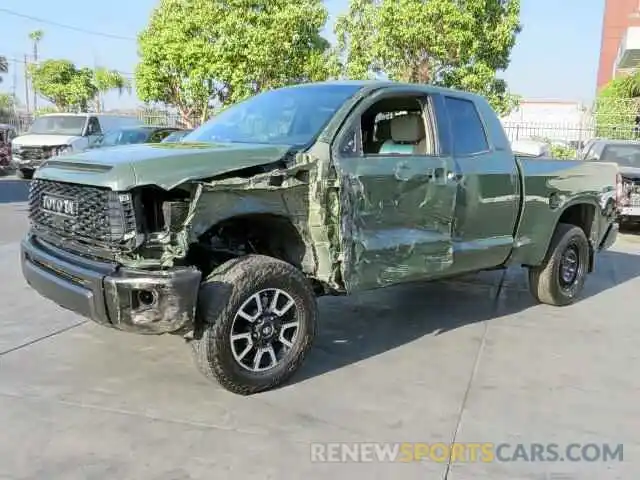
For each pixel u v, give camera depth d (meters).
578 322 5.99
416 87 4.96
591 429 3.75
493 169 5.40
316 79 22.05
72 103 39.56
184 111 24.34
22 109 43.69
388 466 3.26
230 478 3.10
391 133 4.97
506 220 5.62
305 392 4.12
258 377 4.02
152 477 3.08
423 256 4.79
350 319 5.83
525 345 5.25
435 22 17.50
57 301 3.97
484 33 17.80
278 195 4.01
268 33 20.97
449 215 4.96
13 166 21.83
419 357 4.87
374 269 4.47
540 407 4.03
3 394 3.95
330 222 4.22
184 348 4.84
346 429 3.64
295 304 4.15
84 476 3.07
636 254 10.03
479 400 4.11
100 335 5.08
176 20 22.20
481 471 3.25
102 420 3.64
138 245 3.57
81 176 3.77
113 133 17.31
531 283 6.53
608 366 4.81
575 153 19.23
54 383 4.14
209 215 3.71
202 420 3.68
